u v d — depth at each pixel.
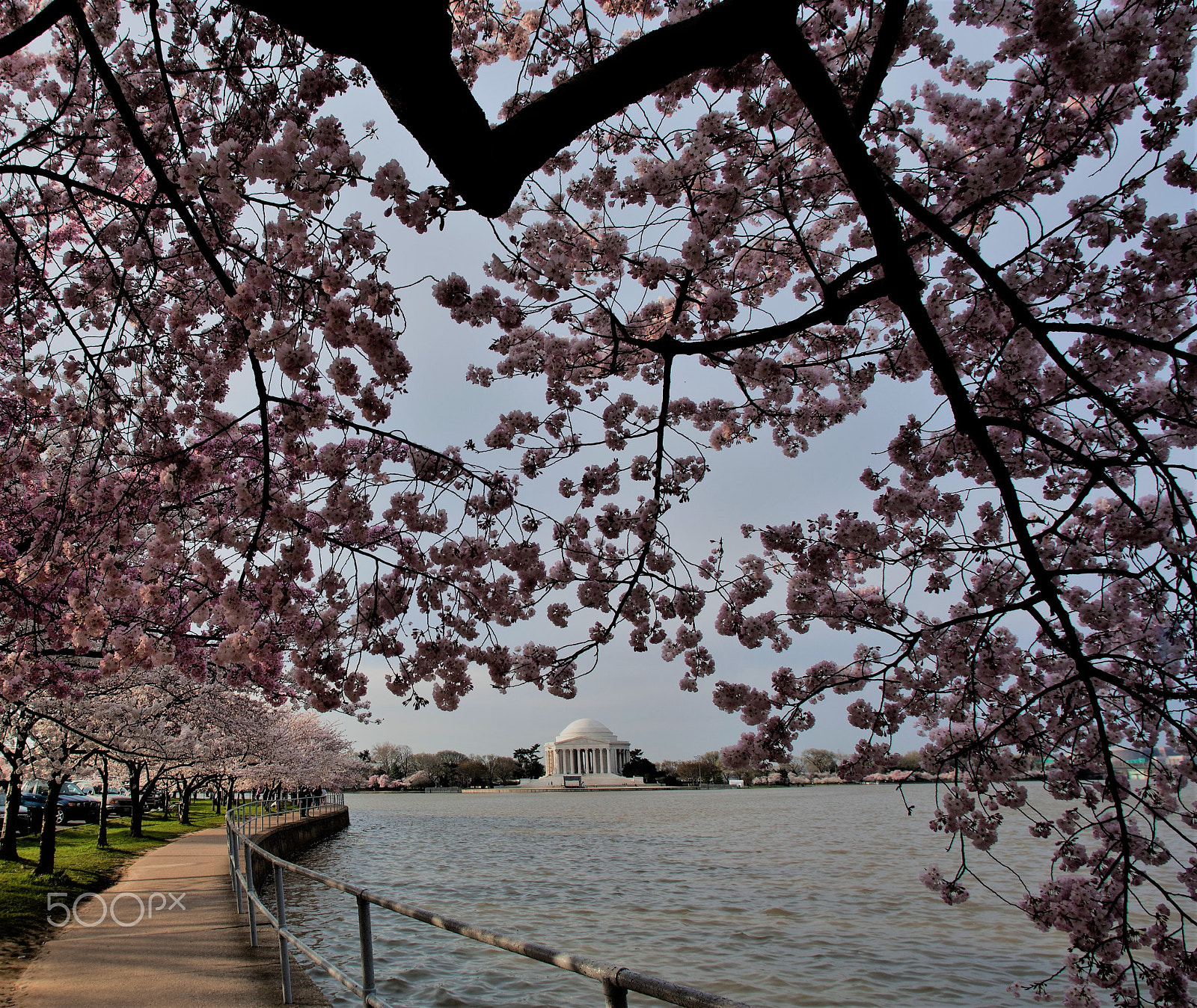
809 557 5.51
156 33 4.71
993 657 5.23
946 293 5.60
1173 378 4.75
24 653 7.41
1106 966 4.23
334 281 4.57
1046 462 5.66
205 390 6.77
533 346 5.84
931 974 12.24
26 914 10.40
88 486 6.34
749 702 5.26
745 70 4.64
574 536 6.56
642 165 5.36
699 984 11.74
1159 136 4.20
